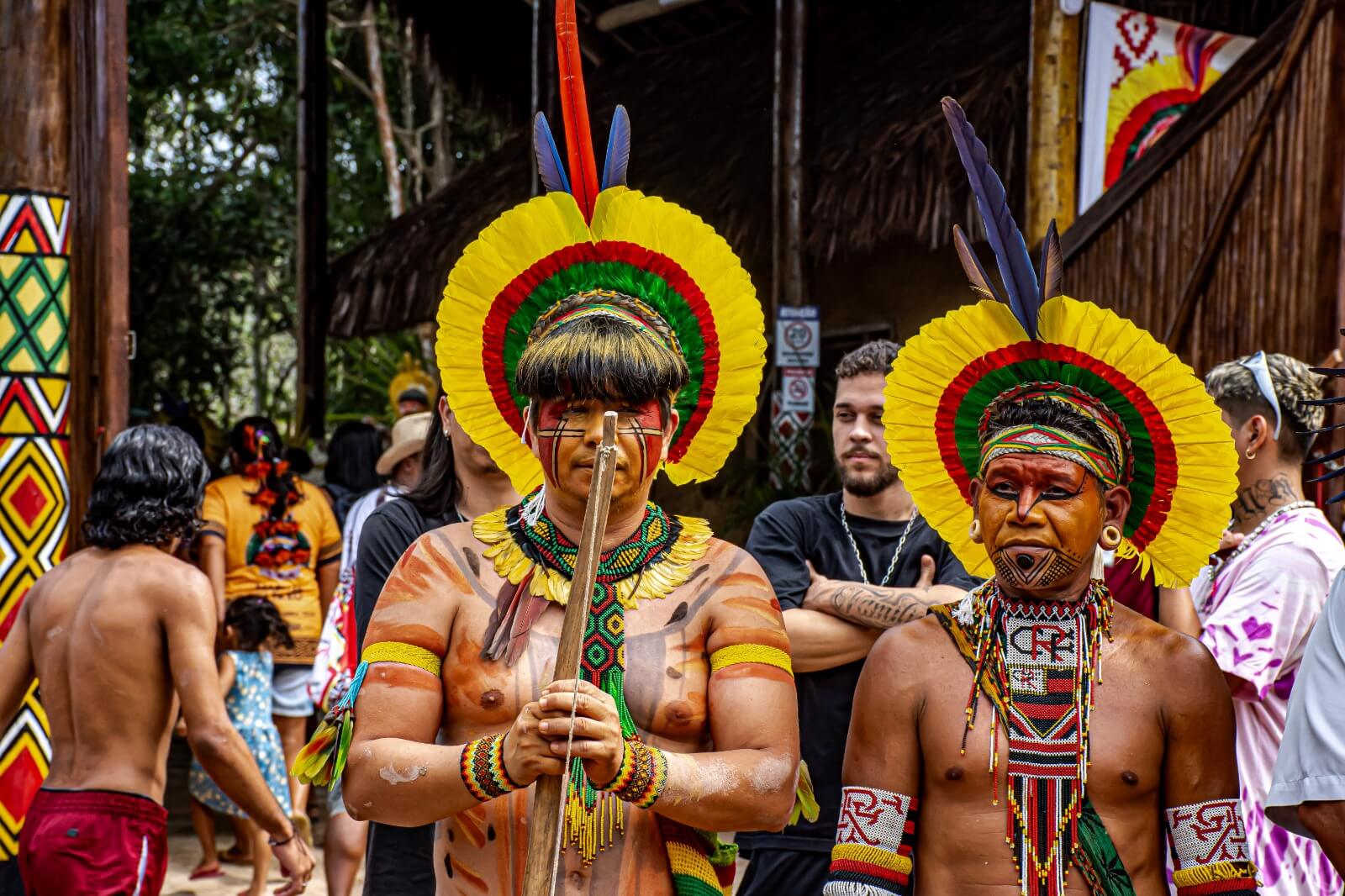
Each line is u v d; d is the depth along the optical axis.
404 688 1.93
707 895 1.94
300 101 11.80
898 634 2.22
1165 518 2.24
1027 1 8.24
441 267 10.76
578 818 1.89
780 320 7.66
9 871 4.27
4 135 4.64
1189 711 2.07
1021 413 2.15
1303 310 4.48
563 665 1.77
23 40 4.64
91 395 4.70
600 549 1.83
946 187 7.52
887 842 2.13
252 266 17.09
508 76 12.65
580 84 2.09
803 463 7.69
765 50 10.48
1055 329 2.17
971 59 8.30
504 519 2.06
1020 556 2.08
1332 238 4.40
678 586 2.00
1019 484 2.10
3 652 3.28
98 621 3.15
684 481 2.12
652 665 1.93
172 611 3.18
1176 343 4.92
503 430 2.14
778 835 3.09
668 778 1.80
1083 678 2.10
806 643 3.03
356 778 1.88
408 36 12.87
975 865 2.06
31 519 4.59
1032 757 2.07
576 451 1.92
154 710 3.19
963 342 2.23
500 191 10.97
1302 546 2.89
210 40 16.84
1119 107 7.09
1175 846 2.07
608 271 2.09
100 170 4.70
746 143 9.61
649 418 1.94
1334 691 2.00
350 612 4.09
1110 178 7.07
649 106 11.08
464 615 1.98
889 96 8.63
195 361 15.94
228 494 6.13
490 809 1.92
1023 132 7.48
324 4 11.81
